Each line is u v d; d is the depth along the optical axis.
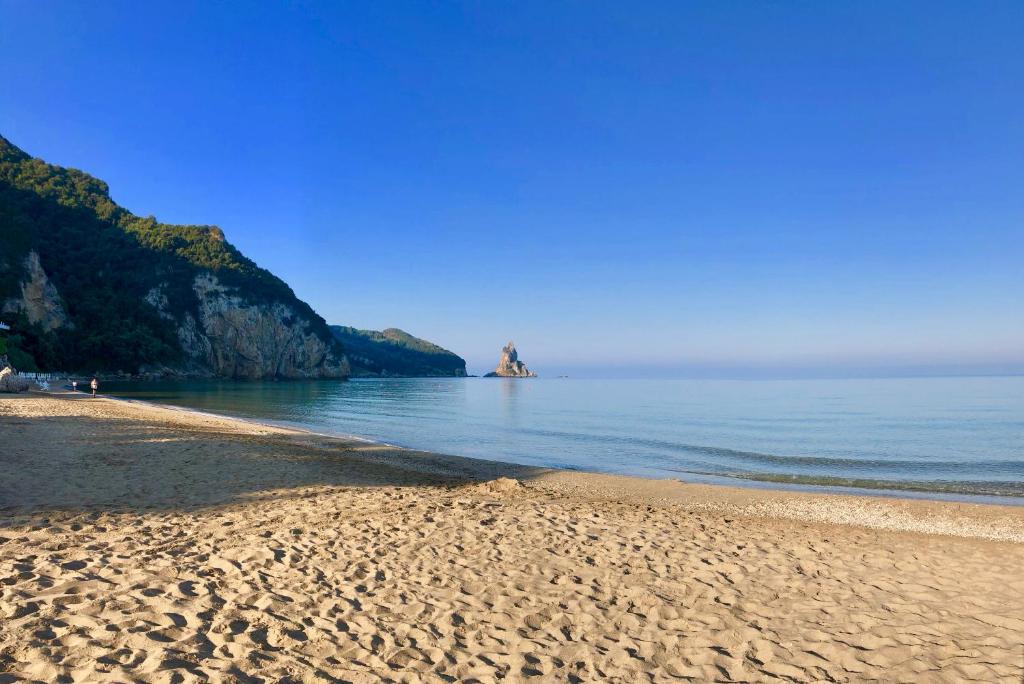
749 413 48.78
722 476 19.27
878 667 5.04
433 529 9.06
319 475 14.74
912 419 41.75
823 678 4.83
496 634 5.43
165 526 8.74
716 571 7.67
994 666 5.05
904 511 13.64
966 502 15.37
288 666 4.53
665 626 5.81
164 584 6.16
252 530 8.69
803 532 11.08
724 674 4.86
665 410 53.28
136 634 4.84
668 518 11.66
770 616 6.17
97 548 7.40
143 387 80.25
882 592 7.02
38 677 4.03
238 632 5.10
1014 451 25.30
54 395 43.53
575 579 7.07
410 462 19.50
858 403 62.38
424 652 4.97
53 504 9.73
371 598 6.15
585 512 11.50
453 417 44.34
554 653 5.10
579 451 25.48
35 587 5.79
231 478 13.34
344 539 8.32
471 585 6.70
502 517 10.16
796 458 23.03
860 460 22.64
